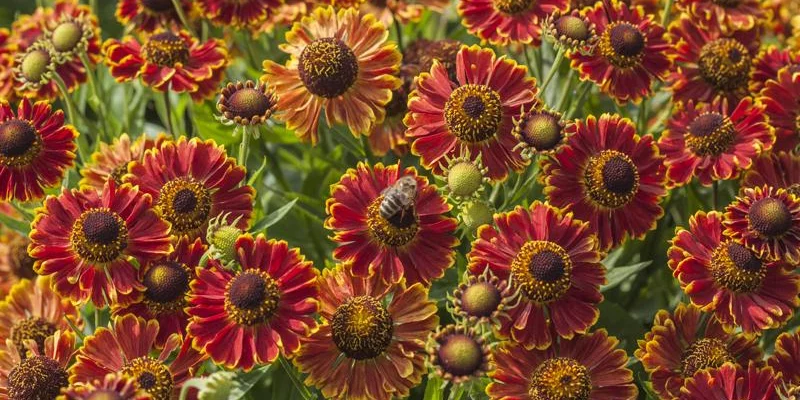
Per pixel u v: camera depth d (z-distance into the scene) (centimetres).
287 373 75
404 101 80
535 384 73
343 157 85
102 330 72
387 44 78
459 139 76
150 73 80
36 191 76
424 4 85
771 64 81
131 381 67
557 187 75
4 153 75
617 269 77
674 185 78
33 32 85
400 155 80
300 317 71
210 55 81
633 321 78
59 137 77
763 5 84
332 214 73
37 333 77
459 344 69
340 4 82
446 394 75
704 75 82
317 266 83
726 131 78
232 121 74
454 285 78
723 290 74
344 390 72
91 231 72
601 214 76
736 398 72
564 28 77
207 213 75
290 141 84
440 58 81
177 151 75
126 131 85
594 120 76
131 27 86
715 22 82
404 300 73
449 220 73
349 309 72
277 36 90
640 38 79
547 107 76
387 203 72
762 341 79
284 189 86
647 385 74
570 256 73
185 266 73
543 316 73
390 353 72
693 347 74
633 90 79
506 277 73
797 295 75
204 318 71
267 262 72
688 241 75
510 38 79
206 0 84
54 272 73
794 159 78
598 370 73
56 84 82
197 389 71
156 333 72
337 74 77
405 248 73
